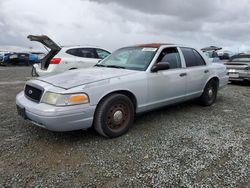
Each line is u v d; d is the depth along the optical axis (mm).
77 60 8086
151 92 4090
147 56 4355
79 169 2748
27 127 4062
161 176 2607
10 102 5922
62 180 2531
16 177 2578
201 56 5414
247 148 3309
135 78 3840
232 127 4176
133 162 2910
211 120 4574
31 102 3410
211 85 5652
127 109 3768
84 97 3244
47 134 3764
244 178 2568
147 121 4469
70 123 3166
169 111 5184
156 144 3424
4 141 3486
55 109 3070
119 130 3686
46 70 7832
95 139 3592
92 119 3381
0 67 20812
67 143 3443
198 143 3461
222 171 2709
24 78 11469
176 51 4801
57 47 8156
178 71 4605
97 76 3646
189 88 4914
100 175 2629
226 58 22969
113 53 5082
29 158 2992
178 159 2980
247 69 9078
